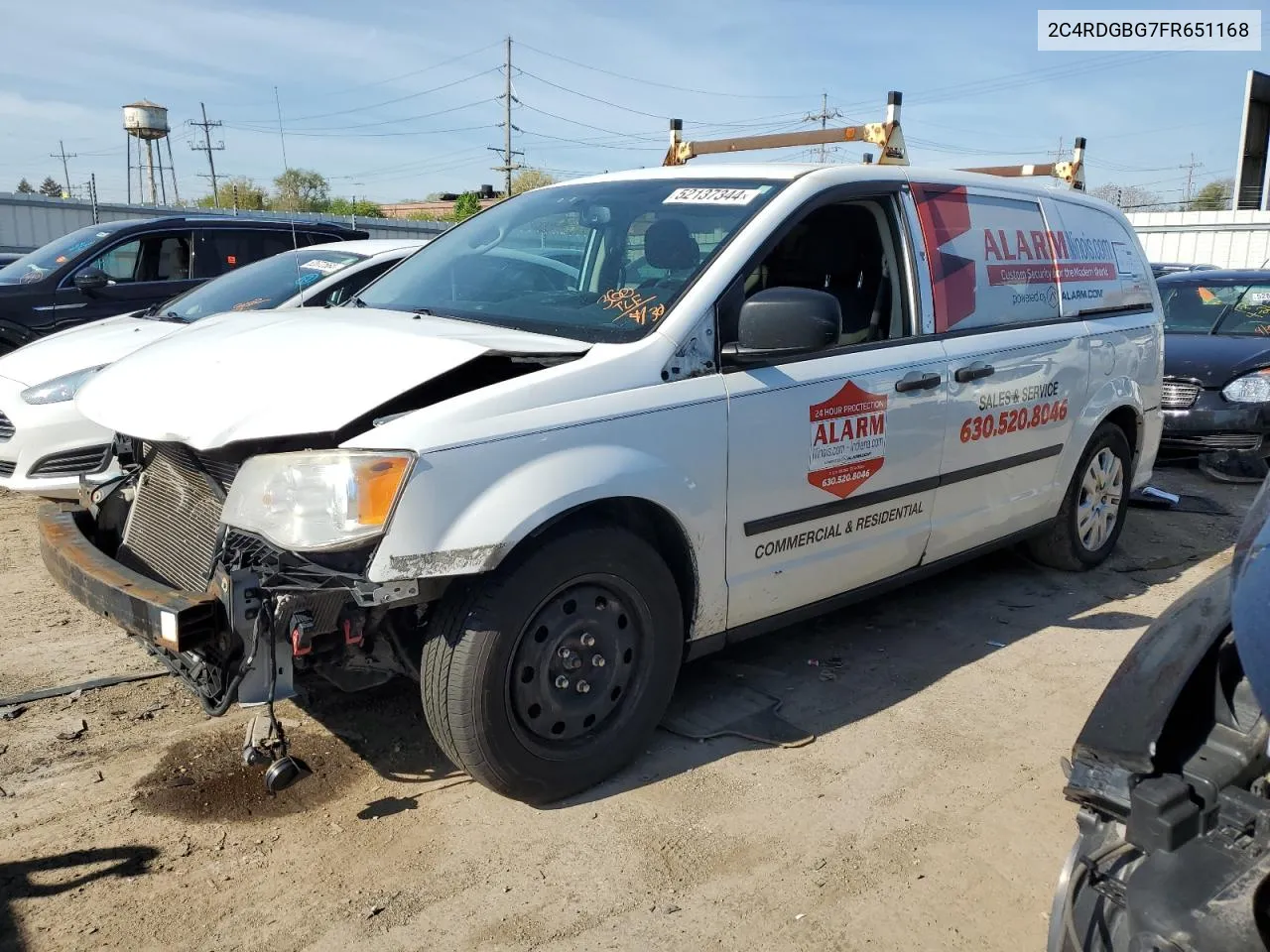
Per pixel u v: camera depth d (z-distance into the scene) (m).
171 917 2.63
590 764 3.18
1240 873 1.70
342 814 3.11
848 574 3.94
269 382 2.96
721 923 2.66
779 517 3.57
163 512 3.28
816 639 4.53
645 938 2.60
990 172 5.89
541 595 2.96
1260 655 1.59
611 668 3.21
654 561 3.22
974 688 4.06
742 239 3.54
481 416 2.85
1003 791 3.30
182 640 2.69
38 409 5.63
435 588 2.83
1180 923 1.67
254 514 2.77
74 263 8.39
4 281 8.44
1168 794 1.81
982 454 4.39
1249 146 28.44
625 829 3.05
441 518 2.74
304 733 3.58
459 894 2.75
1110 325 5.23
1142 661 2.02
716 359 3.38
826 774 3.38
